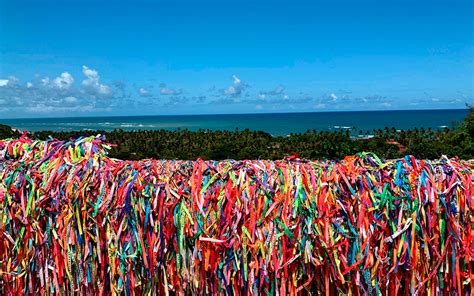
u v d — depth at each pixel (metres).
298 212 2.15
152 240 2.18
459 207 2.16
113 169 2.27
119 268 2.21
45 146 2.46
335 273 2.14
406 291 2.20
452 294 2.21
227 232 2.17
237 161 2.37
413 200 2.14
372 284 2.16
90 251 2.22
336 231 2.15
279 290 2.19
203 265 2.18
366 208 2.14
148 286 2.22
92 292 2.27
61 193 2.25
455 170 2.19
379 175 2.20
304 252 2.14
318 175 2.21
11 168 2.35
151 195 2.21
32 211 2.23
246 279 2.13
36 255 2.26
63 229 2.22
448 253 2.16
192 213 2.17
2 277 2.29
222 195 2.18
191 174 2.29
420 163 2.23
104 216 2.21
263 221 2.15
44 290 2.29
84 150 2.42
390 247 2.16
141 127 154.50
